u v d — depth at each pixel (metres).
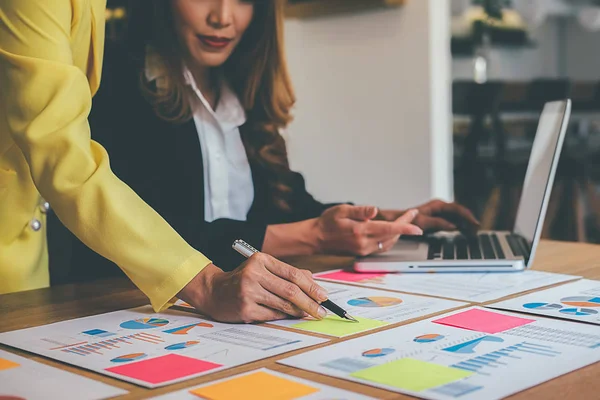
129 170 1.35
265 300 0.82
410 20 3.12
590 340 0.72
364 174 3.39
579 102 4.78
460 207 1.48
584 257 1.25
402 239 1.40
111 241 0.88
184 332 0.79
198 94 1.46
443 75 3.16
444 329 0.77
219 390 0.60
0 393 0.60
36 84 0.90
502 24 6.47
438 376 0.62
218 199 1.54
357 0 3.16
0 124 1.07
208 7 1.41
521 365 0.64
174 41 1.43
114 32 1.60
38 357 0.71
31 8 0.92
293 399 0.57
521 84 4.62
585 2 7.27
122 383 0.62
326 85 3.49
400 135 3.22
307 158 3.61
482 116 4.42
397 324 0.81
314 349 0.71
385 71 3.24
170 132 1.38
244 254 0.92
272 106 1.57
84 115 0.93
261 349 0.72
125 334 0.79
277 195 1.57
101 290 1.05
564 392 0.58
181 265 0.87
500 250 1.22
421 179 3.17
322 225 1.26
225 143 1.55
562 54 8.03
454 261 1.14
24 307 0.94
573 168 4.21
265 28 1.54
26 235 1.19
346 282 1.07
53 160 0.89
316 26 3.48
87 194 0.88
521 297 0.93
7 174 1.11
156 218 0.91
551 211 4.22
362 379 0.61
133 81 1.38
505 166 4.36
